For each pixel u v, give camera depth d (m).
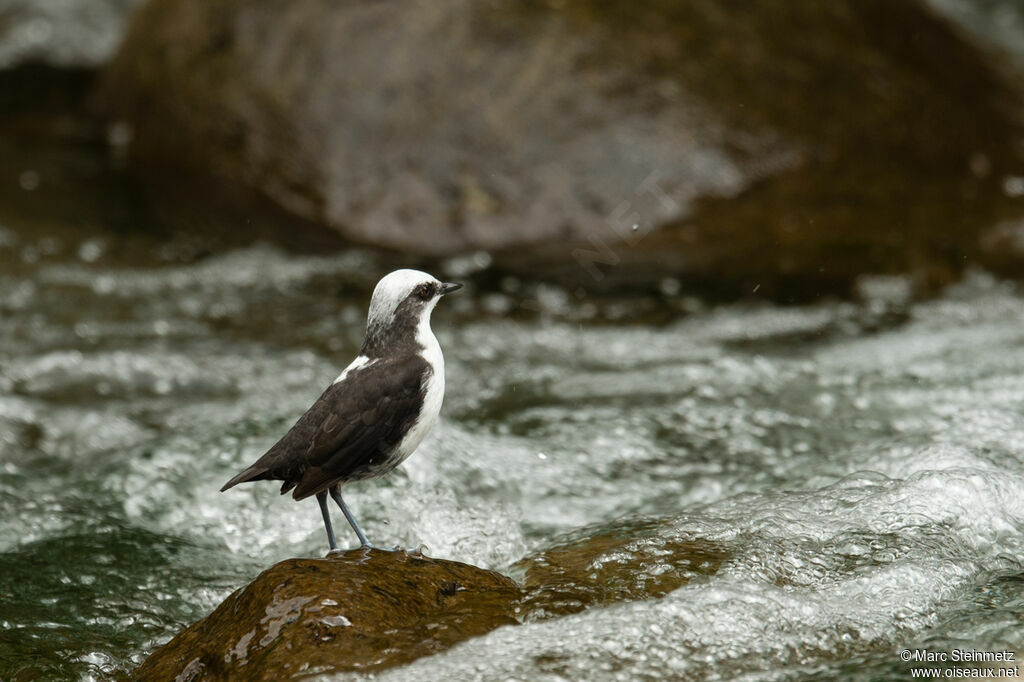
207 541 8.69
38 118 21.09
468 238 15.23
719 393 11.18
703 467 9.73
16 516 9.01
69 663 6.96
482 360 12.41
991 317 12.96
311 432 7.00
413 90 15.99
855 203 15.26
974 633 6.36
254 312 13.74
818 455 9.77
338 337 13.02
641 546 7.46
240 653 6.09
